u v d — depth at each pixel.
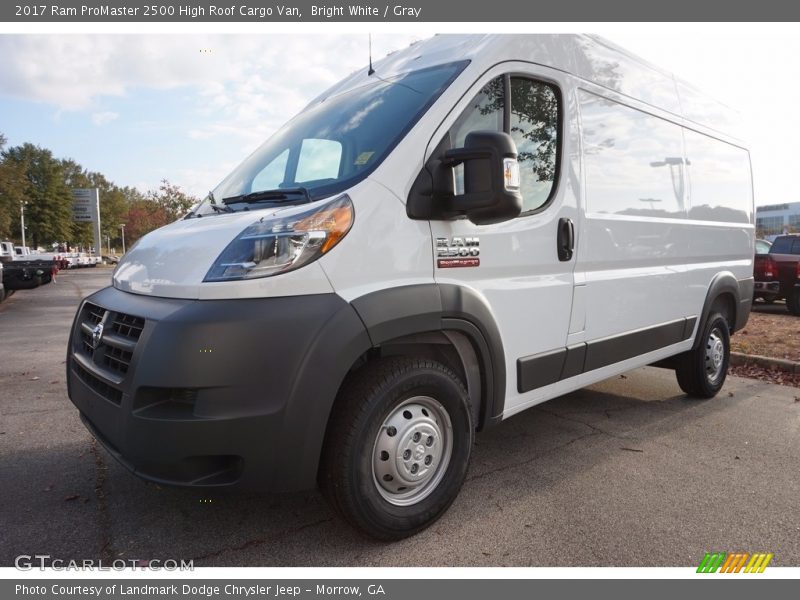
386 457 2.45
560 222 3.20
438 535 2.60
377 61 3.55
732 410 4.70
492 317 2.75
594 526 2.70
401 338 2.48
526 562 2.40
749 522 2.76
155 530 2.61
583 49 3.48
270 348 2.09
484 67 2.85
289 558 2.40
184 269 2.31
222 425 2.05
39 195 69.69
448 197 2.56
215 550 2.46
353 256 2.32
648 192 4.01
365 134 2.75
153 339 2.12
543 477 3.27
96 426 2.47
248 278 2.16
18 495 2.95
